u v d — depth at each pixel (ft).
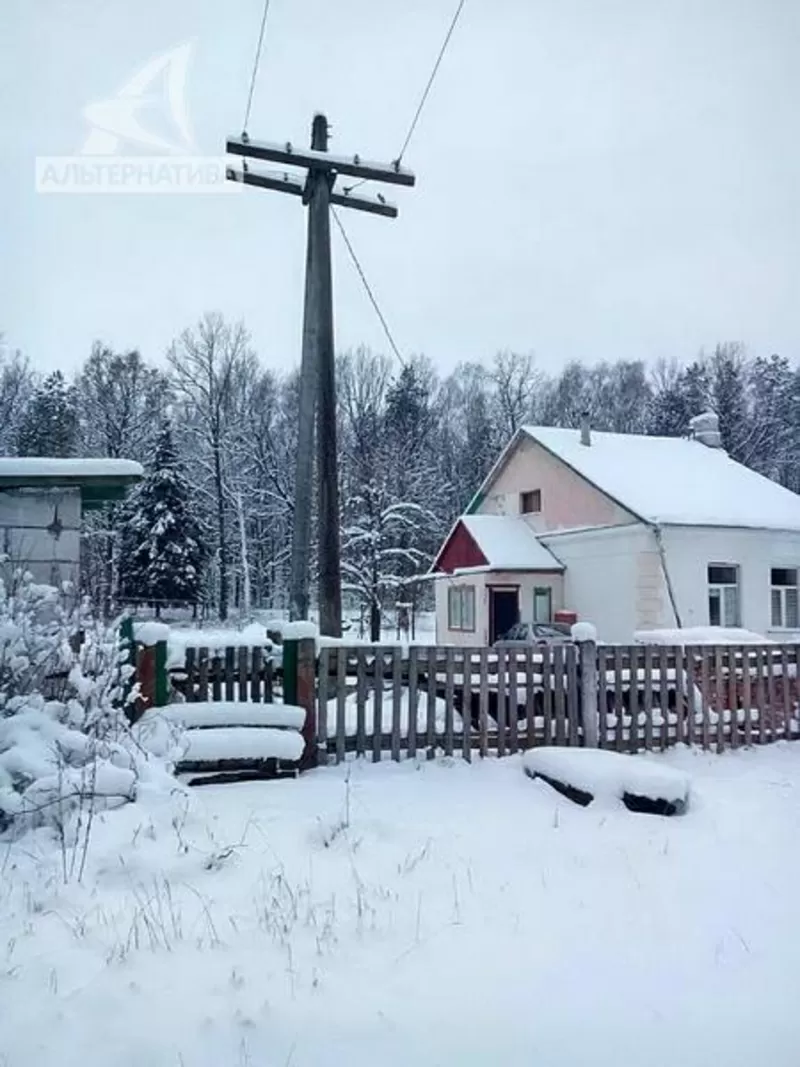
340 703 24.09
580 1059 8.94
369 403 176.14
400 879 14.44
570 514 76.38
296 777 22.48
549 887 14.19
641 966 11.23
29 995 10.14
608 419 196.44
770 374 185.78
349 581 107.65
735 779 22.99
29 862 14.47
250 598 139.95
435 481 147.74
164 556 126.52
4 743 17.04
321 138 40.29
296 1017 9.67
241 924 12.29
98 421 156.66
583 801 19.85
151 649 22.89
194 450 146.41
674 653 27.48
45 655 19.16
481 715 25.17
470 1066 8.77
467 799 20.33
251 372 162.09
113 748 17.63
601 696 26.48
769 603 67.31
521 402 196.85
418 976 10.78
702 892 14.03
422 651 24.99
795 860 15.76
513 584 76.18
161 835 15.92
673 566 64.44
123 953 11.22
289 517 141.90
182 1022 9.52
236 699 24.88
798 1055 9.10
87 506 31.19
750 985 10.73
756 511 69.31
